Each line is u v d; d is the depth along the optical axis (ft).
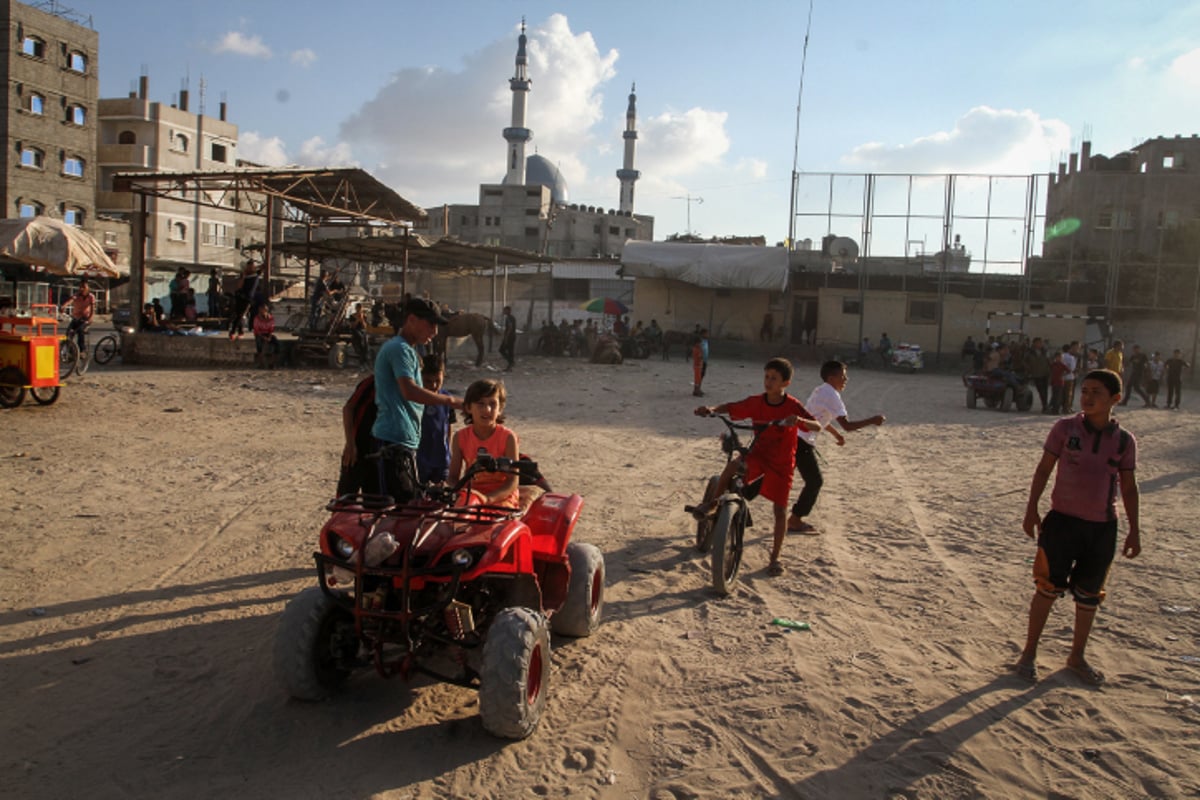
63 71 166.81
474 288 141.90
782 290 137.90
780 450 22.59
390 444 17.85
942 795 12.32
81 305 67.82
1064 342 132.57
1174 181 170.91
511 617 13.53
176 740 13.25
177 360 76.79
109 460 34.30
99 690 14.84
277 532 24.93
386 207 92.89
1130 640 18.61
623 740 13.70
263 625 17.94
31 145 161.89
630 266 140.15
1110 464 16.08
